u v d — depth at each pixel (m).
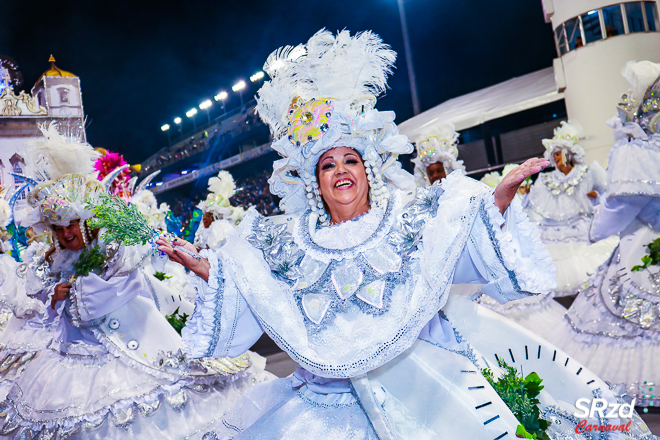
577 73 11.88
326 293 2.41
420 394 2.35
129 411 3.58
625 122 4.50
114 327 3.89
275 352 7.25
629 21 11.35
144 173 31.48
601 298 4.45
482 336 3.08
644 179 4.29
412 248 2.39
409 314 2.25
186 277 7.30
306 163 2.69
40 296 4.01
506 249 2.26
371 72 2.71
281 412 2.50
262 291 2.42
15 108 17.09
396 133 2.65
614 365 4.13
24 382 3.82
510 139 16.33
